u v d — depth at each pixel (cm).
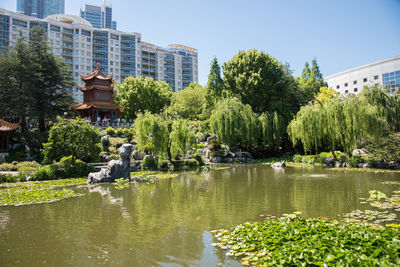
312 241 505
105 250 579
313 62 6231
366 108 2180
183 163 2492
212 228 710
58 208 961
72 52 8331
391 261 419
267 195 1135
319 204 947
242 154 3297
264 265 468
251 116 3269
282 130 3384
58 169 1819
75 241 636
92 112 4053
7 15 7462
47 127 3756
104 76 4306
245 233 621
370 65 5962
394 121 2333
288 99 4181
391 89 4794
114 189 1354
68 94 3991
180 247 585
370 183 1373
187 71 11531
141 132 2195
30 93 3334
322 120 2453
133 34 9531
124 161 1678
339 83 6775
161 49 11006
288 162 2856
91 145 1950
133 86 5022
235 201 1030
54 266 507
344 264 416
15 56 3334
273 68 3959
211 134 3712
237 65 4119
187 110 5775
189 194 1190
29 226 756
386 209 847
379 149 2123
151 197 1137
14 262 527
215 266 486
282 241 536
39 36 3791
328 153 2783
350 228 587
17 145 3062
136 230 705
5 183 1563
